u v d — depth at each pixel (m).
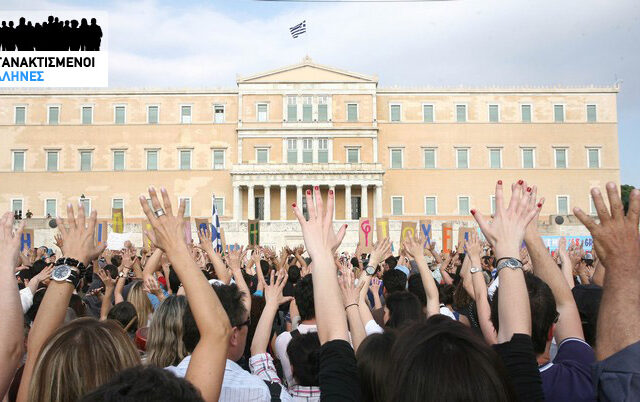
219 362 3.81
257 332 7.11
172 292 10.90
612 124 81.75
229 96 81.25
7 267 4.41
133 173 80.06
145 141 80.69
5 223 4.62
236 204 76.06
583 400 4.65
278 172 76.12
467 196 80.56
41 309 4.64
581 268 11.77
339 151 79.50
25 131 80.19
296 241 68.94
